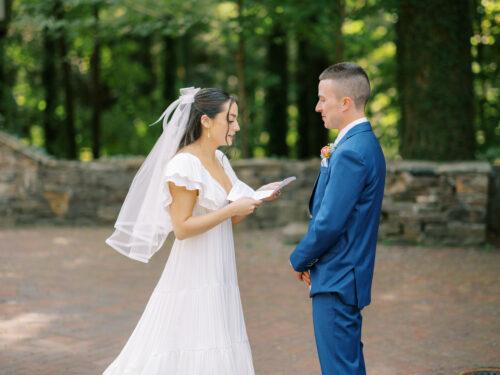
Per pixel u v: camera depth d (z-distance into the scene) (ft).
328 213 9.75
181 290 10.71
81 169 34.24
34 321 17.74
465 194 28.19
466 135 30.73
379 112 42.70
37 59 51.31
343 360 10.05
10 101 48.96
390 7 31.32
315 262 10.28
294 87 57.21
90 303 19.62
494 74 37.93
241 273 23.76
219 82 61.67
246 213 10.59
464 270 23.91
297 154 55.62
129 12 36.60
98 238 30.71
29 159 33.96
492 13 36.55
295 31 37.78
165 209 10.78
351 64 10.21
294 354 15.34
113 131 58.75
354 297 9.97
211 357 10.58
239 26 35.12
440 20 30.09
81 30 37.81
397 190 28.91
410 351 15.48
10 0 42.29
